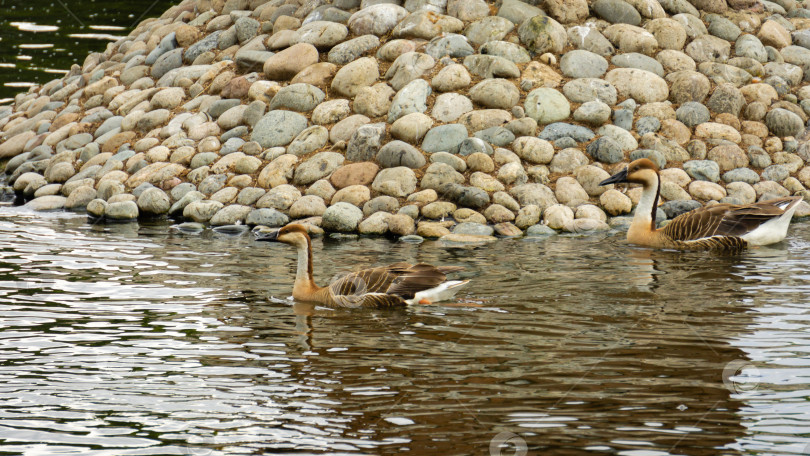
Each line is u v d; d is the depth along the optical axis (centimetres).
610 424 632
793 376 717
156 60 1862
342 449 600
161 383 724
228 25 1869
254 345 819
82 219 1441
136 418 657
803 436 612
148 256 1180
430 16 1664
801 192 1425
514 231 1316
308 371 747
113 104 1780
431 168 1413
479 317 895
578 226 1330
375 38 1673
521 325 864
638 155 1451
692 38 1664
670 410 655
